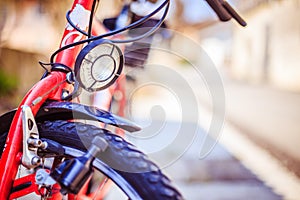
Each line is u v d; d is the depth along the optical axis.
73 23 1.00
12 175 0.81
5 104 3.36
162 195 0.71
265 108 6.52
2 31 3.52
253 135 4.39
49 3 3.71
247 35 11.95
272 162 3.33
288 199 2.54
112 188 1.75
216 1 1.01
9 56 3.63
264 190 2.68
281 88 9.80
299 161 3.36
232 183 2.76
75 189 0.69
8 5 3.56
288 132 4.65
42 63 0.93
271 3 9.49
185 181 2.71
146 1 1.49
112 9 1.97
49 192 0.88
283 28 9.70
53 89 0.87
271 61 10.55
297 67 9.02
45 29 3.80
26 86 3.68
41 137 0.84
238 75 12.64
